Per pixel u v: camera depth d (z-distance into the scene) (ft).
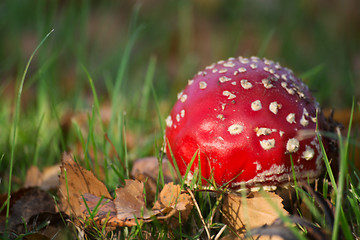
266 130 1.08
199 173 1.10
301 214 1.11
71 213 1.12
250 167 1.09
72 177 1.13
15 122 1.12
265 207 1.08
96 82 2.11
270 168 1.09
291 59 2.23
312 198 1.09
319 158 1.11
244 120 1.09
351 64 2.12
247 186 1.10
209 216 1.10
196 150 1.11
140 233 1.07
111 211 1.10
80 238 1.09
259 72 1.13
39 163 1.40
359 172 1.20
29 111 1.68
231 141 1.09
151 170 1.28
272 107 1.10
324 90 1.75
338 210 0.96
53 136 1.45
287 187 1.11
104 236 1.08
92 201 1.12
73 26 2.17
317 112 1.12
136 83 2.06
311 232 1.03
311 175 1.12
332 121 1.20
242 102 1.10
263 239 1.04
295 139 1.09
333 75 2.03
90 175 1.13
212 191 1.10
